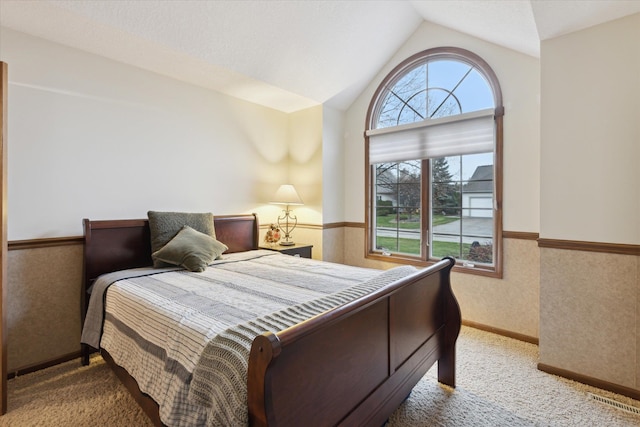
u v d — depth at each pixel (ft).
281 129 13.11
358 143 12.78
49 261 7.64
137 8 6.88
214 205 10.94
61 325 7.84
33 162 7.40
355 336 4.22
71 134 7.94
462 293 10.17
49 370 7.46
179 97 9.99
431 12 9.73
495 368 7.55
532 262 8.93
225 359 3.53
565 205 7.06
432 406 6.15
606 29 6.55
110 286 6.72
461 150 10.09
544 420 5.77
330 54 10.21
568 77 6.95
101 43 7.78
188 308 5.16
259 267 8.35
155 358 4.77
